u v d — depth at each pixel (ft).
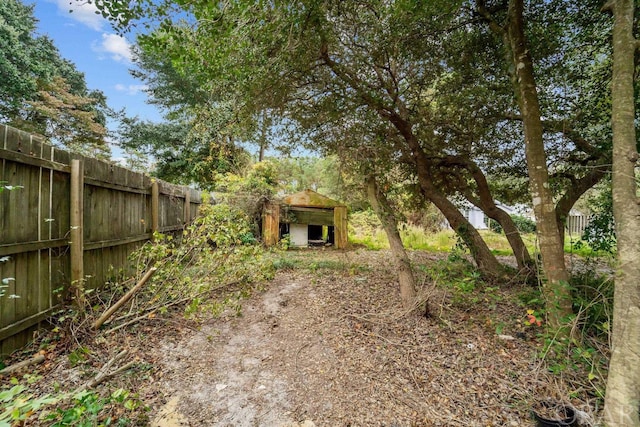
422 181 16.72
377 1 9.91
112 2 6.89
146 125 39.75
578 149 14.07
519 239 16.51
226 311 11.84
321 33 10.27
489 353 8.54
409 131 15.40
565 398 6.33
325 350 9.00
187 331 10.03
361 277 16.90
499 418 6.10
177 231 19.29
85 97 43.98
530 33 11.84
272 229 27.53
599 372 6.52
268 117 14.14
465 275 11.19
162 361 8.18
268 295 13.87
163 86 40.24
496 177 19.10
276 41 9.82
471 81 14.05
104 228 11.31
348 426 6.01
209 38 8.75
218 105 17.62
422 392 6.98
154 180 15.70
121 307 9.95
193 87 37.70
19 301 7.44
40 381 6.70
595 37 11.78
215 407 6.56
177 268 10.52
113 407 6.17
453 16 11.66
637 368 5.09
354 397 6.89
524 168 17.46
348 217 30.01
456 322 10.55
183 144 39.09
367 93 12.88
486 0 11.70
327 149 16.85
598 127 13.28
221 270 11.00
